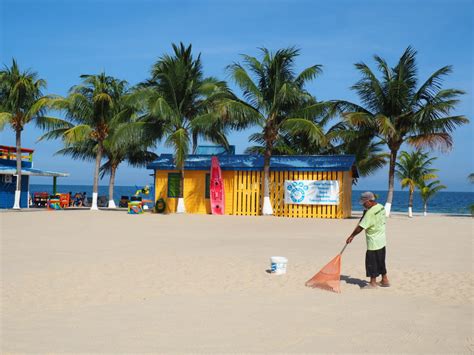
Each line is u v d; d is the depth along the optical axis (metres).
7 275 8.89
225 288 7.91
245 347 4.88
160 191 30.47
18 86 29.02
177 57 29.91
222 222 22.12
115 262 10.42
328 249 13.00
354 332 5.43
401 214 38.81
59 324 5.73
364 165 34.12
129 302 6.91
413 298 7.29
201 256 11.38
